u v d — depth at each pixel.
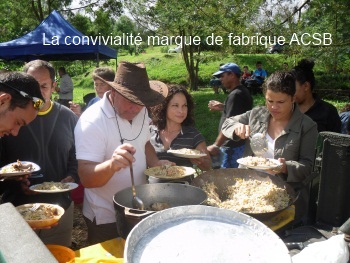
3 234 0.98
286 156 2.27
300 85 2.76
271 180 1.96
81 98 16.11
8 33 17.22
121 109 1.96
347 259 1.25
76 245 3.35
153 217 1.25
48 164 2.50
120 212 1.44
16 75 1.61
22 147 2.43
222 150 3.63
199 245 1.16
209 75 20.98
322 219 1.74
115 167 1.64
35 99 1.62
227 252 1.13
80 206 3.89
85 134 1.91
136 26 12.82
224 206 1.73
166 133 2.81
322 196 1.73
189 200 1.68
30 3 15.20
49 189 2.21
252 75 16.31
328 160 1.69
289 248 1.49
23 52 8.73
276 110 2.25
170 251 1.13
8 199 2.34
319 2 5.06
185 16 5.99
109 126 1.96
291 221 1.74
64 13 14.53
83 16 14.27
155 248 1.14
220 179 2.02
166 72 23.06
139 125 2.11
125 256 1.05
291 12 5.46
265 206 1.70
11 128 1.61
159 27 9.98
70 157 2.66
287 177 2.12
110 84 1.90
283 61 5.35
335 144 1.66
